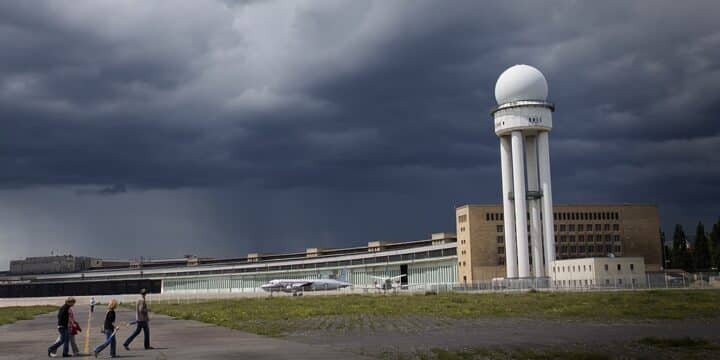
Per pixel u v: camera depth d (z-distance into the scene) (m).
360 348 35.50
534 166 140.88
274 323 58.34
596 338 39.72
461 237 161.12
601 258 127.31
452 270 169.88
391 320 59.62
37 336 50.81
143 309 37.19
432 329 48.47
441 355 31.73
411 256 185.50
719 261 166.50
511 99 136.25
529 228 148.00
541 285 127.06
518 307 74.12
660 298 84.81
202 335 46.69
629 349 33.91
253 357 31.89
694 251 179.12
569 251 158.25
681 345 35.59
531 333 43.78
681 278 126.69
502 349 34.19
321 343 38.88
